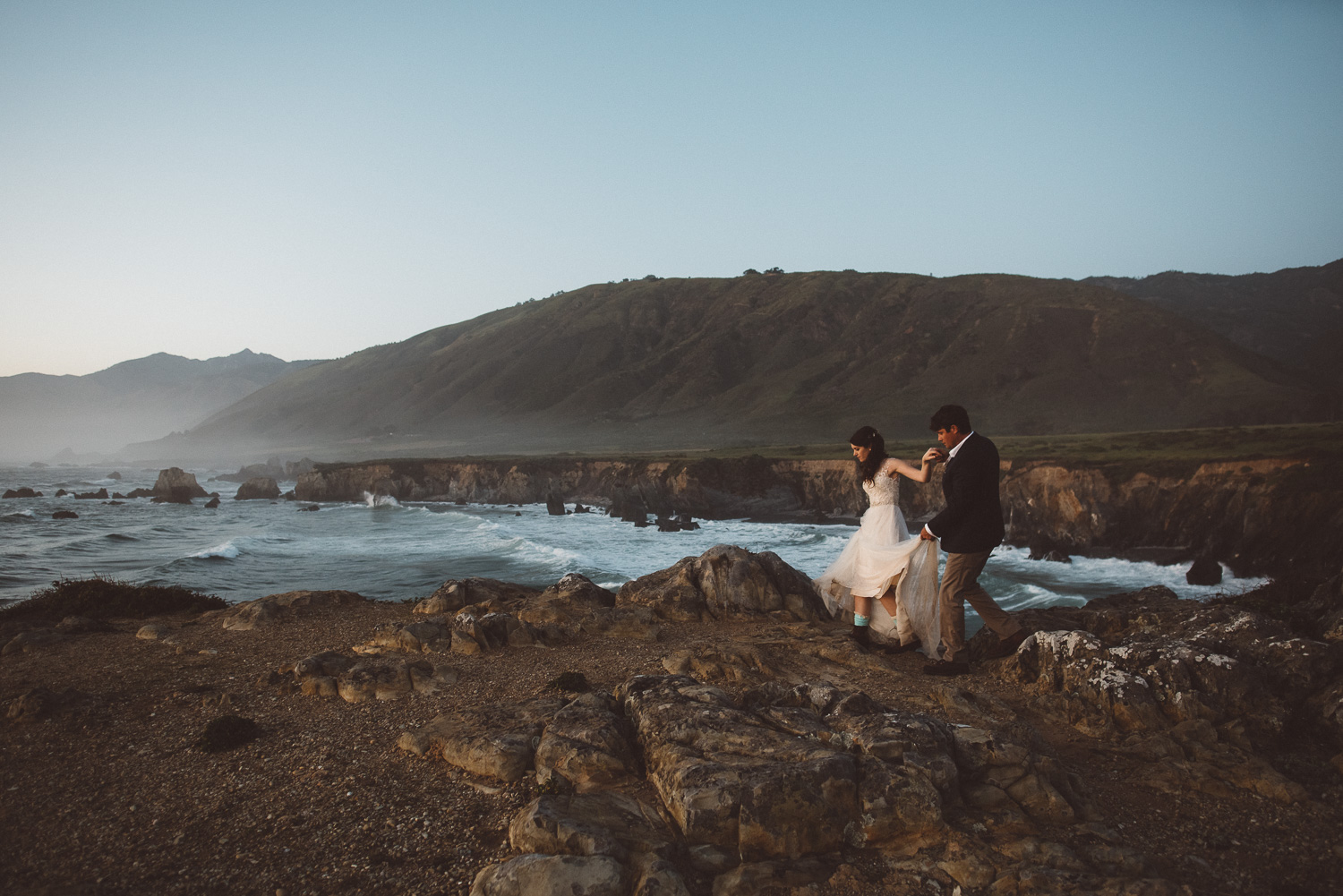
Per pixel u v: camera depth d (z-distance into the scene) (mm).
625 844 3727
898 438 140750
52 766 5059
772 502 62344
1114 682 5309
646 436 178500
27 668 7332
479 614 9047
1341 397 123375
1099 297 192375
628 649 7625
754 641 7328
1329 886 3479
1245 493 37406
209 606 11688
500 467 78750
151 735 5578
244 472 119625
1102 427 133125
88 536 43375
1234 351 158625
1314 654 5410
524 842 3734
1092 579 32906
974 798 4121
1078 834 3898
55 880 3725
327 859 3855
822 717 4891
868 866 3686
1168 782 4461
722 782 3971
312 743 5312
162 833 4168
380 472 81500
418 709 5918
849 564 7309
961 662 6391
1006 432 136625
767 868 3600
